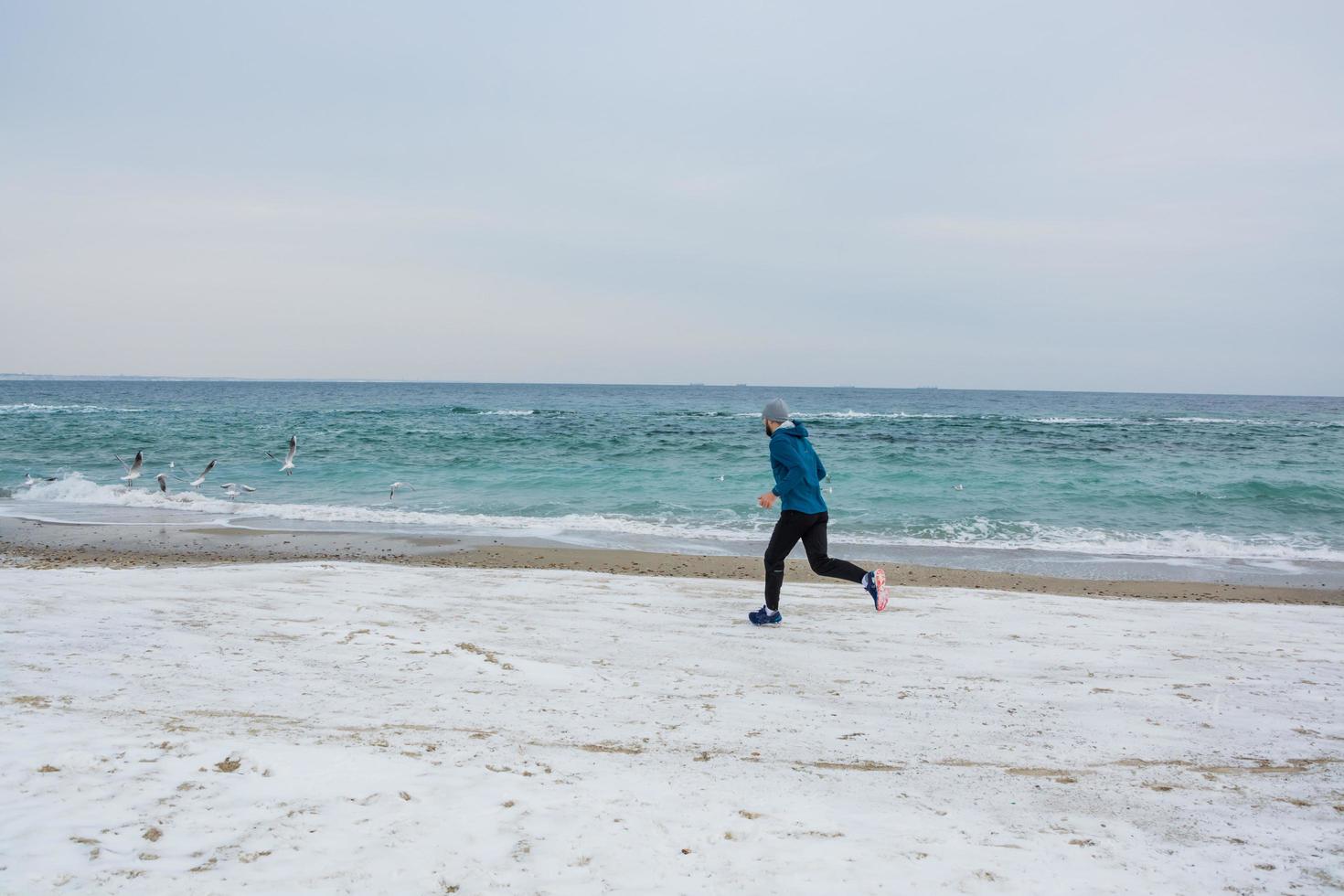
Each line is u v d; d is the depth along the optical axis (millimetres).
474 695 4578
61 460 26219
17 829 2699
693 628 6746
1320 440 36656
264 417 50344
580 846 2727
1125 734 4242
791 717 4430
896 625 7035
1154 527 15914
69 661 4855
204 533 13977
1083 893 2492
